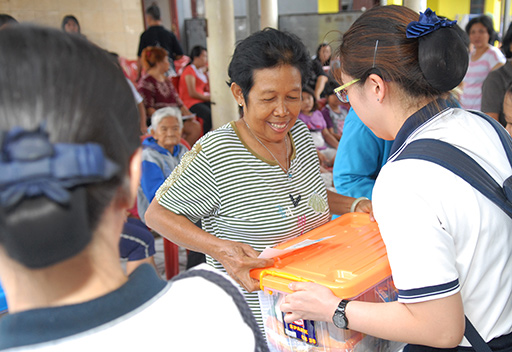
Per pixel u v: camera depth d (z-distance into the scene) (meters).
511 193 1.01
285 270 1.27
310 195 1.62
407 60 1.08
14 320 0.49
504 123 3.46
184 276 0.65
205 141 1.49
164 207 1.54
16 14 7.45
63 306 0.51
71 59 0.50
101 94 0.51
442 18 1.08
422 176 1.00
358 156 2.00
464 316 1.01
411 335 0.99
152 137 3.40
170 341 0.55
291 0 10.44
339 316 1.09
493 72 3.46
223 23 4.69
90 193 0.49
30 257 0.46
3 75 0.48
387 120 1.17
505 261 1.06
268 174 1.52
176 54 7.27
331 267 1.26
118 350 0.52
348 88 1.20
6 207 0.44
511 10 8.00
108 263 0.54
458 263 1.03
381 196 1.03
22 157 0.43
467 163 1.02
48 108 0.47
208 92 6.47
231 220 1.52
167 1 10.01
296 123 1.69
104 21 8.27
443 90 1.10
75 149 0.46
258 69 1.40
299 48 1.44
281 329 1.32
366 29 1.14
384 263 1.26
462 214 0.99
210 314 0.60
